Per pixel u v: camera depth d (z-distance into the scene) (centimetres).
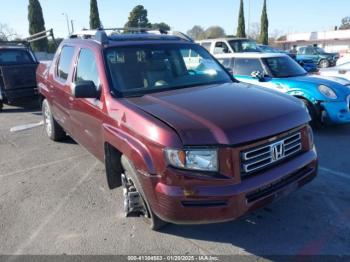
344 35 5916
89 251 339
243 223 374
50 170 544
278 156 314
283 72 802
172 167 286
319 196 425
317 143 627
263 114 315
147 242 349
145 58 429
